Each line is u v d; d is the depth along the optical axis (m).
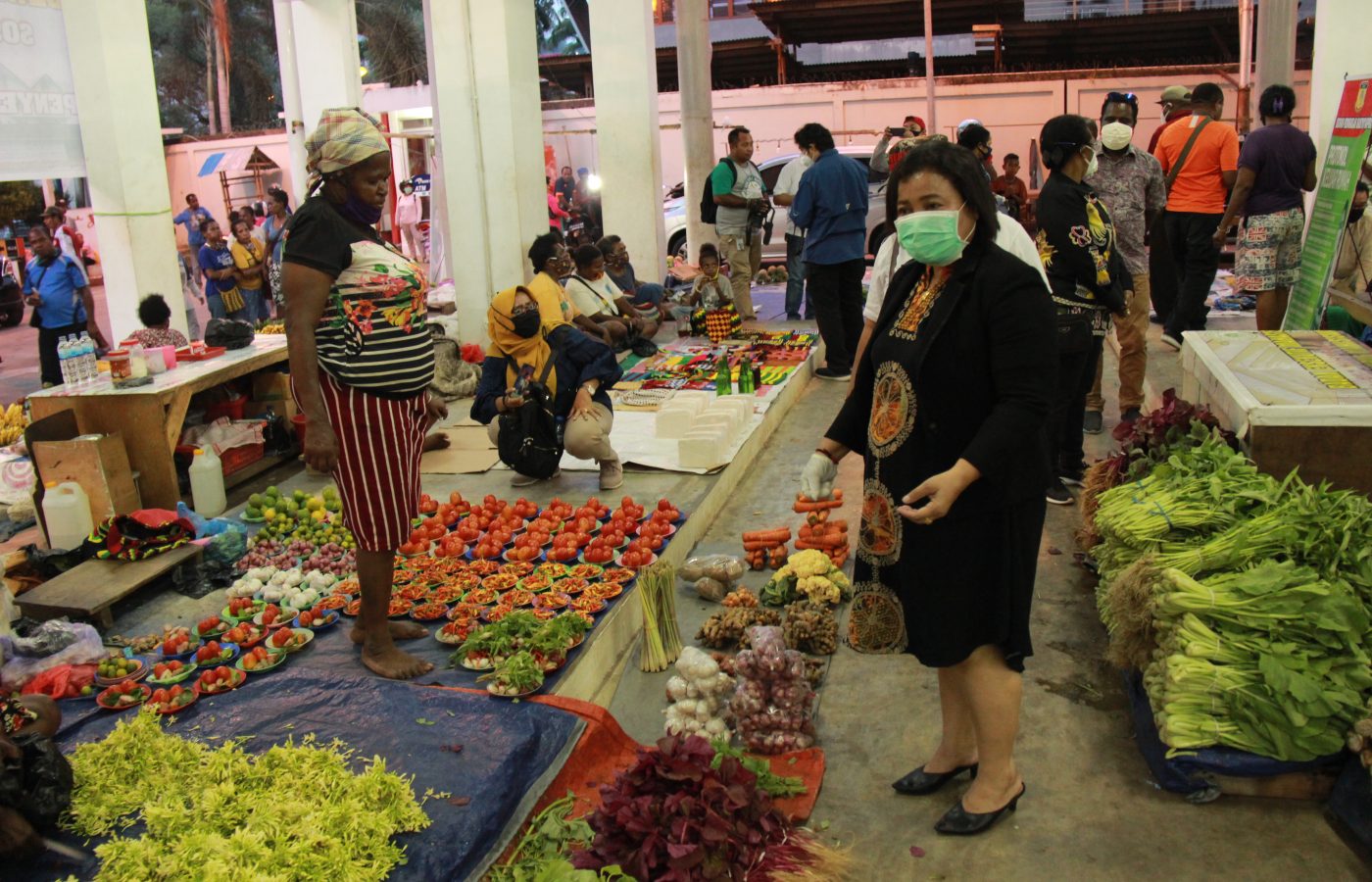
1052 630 4.59
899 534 3.11
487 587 4.63
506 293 6.12
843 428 3.44
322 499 5.90
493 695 3.69
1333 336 5.67
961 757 3.50
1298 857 3.13
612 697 4.27
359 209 3.66
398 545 3.83
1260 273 8.15
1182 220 8.66
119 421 5.75
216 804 2.87
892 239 4.50
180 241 22.42
